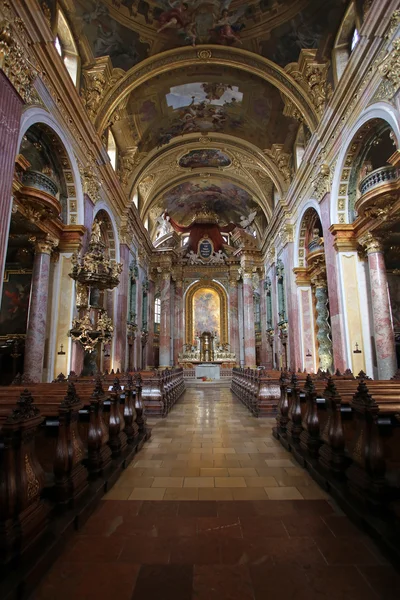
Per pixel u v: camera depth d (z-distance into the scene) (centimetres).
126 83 1265
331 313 1116
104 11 1060
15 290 1195
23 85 720
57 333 1015
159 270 2528
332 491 393
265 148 1728
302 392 600
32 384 683
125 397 605
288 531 318
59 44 1059
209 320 2739
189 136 1791
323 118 1125
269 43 1215
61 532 288
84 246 1089
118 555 280
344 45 1085
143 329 2180
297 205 1547
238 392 1475
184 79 1430
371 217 943
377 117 838
